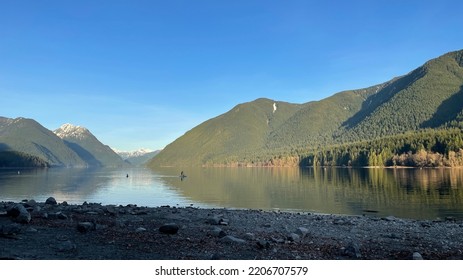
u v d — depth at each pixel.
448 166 162.75
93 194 65.00
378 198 51.84
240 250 14.65
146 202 51.59
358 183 82.44
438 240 17.94
